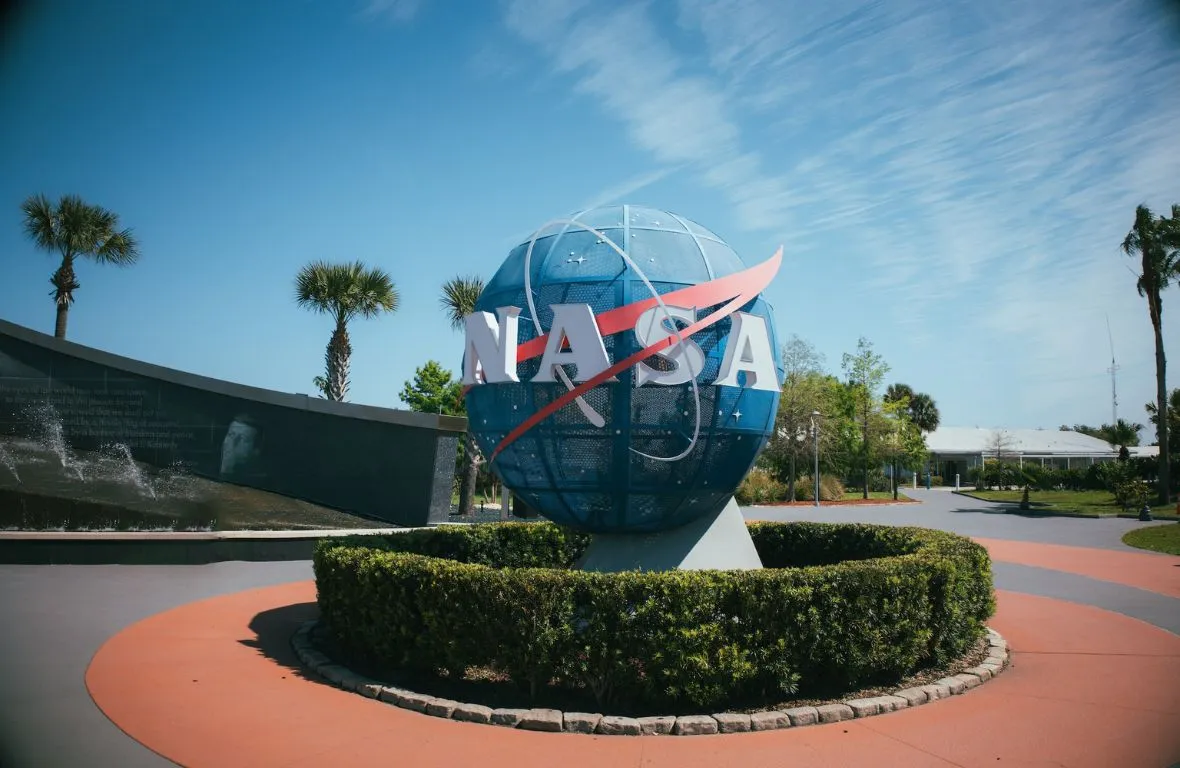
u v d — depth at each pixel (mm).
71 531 18328
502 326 9695
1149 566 18797
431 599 8602
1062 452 83188
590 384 9188
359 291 33656
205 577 15992
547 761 6516
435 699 7859
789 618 8055
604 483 9680
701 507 10336
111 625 11367
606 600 7871
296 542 18906
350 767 6379
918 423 89250
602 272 9734
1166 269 41188
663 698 7809
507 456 10250
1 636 10648
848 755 6641
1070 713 7719
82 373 20719
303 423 21938
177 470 20844
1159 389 41438
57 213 34781
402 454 22484
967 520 34688
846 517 37312
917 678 8727
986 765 6434
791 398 52812
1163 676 9047
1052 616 12367
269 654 9914
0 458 19641
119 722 7352
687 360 9227
